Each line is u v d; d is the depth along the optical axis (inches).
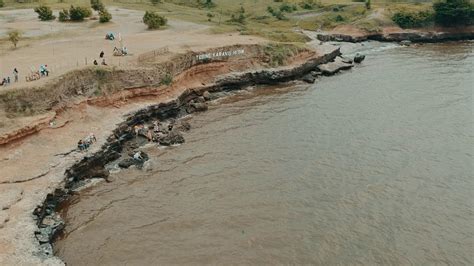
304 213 1608.0
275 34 3818.9
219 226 1541.6
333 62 3432.6
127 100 2317.9
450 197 1699.1
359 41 4416.8
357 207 1638.8
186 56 2706.7
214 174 1866.4
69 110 2063.2
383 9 4877.0
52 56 2556.6
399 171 1878.7
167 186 1781.5
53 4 4557.1
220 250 1427.2
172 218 1584.6
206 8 5128.0
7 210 1457.9
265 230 1519.4
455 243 1457.9
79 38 3122.5
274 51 3144.7
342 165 1930.4
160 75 2448.3
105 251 1423.5
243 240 1471.5
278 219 1576.0
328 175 1852.9
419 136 2197.3
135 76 2354.8
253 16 4869.6
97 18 3907.5
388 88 2908.5
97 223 1558.8
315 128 2295.8
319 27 4697.3
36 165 1713.8
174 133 2167.8
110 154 1940.2
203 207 1647.4
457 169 1891.0
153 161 1964.8
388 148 2075.5
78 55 2588.6
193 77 2765.7
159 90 2413.9
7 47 2787.9
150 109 2310.5
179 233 1507.1
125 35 3292.3
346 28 4596.5
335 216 1589.6
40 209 1499.8
